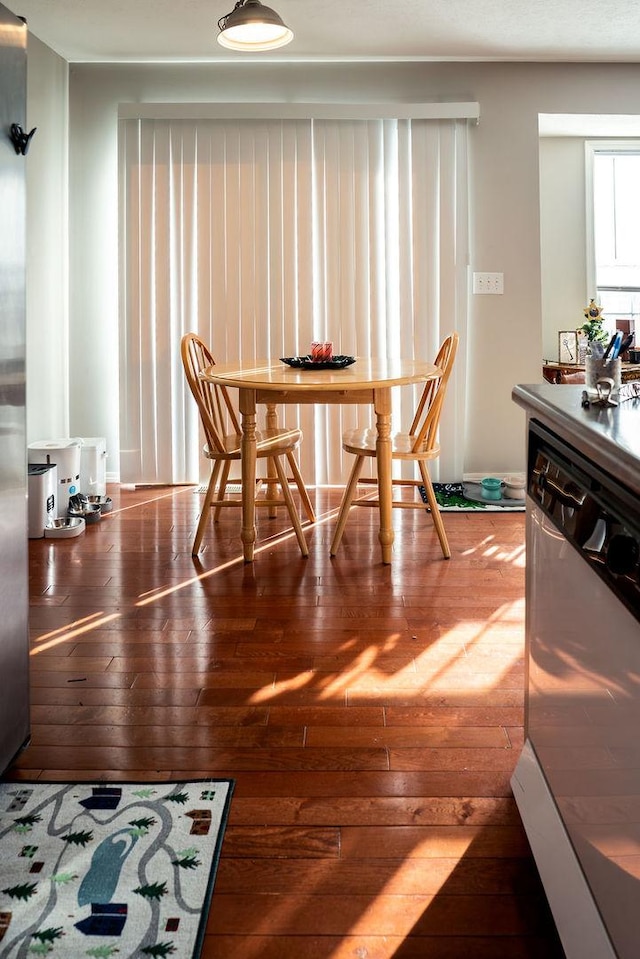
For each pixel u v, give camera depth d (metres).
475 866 1.57
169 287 4.89
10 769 1.91
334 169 4.85
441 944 1.38
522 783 1.67
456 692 2.30
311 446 5.00
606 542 1.12
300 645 2.63
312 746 2.01
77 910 1.45
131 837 1.65
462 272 4.91
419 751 1.98
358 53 4.72
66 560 3.56
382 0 3.95
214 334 4.92
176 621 2.84
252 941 1.39
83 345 5.07
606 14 4.16
